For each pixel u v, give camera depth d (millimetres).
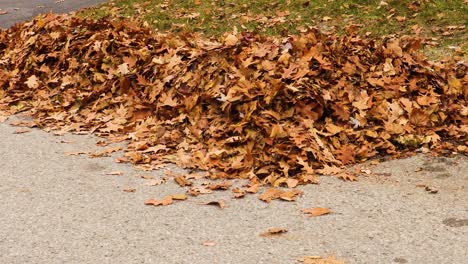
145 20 11148
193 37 8438
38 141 6473
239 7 11180
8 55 8906
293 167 5453
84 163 5824
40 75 8273
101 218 4672
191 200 4965
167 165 5730
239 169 5504
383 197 4863
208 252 4129
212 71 6785
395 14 9883
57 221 4633
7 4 13922
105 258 4090
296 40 6910
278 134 5762
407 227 4371
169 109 6766
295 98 6164
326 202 4828
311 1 10852
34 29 9117
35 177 5496
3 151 6188
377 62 6902
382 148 5840
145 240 4316
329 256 4008
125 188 5211
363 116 6184
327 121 6121
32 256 4133
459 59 7867
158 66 7348
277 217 4613
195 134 6227
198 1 11805
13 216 4730
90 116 7102
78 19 9016
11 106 7727
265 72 6523
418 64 6871
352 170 5457
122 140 6410
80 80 7844
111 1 12805
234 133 5992
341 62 6809
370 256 4008
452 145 5832
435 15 9648
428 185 5043
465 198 4773
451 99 6492
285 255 4055
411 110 6199
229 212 4730
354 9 10328
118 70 7613
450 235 4230
